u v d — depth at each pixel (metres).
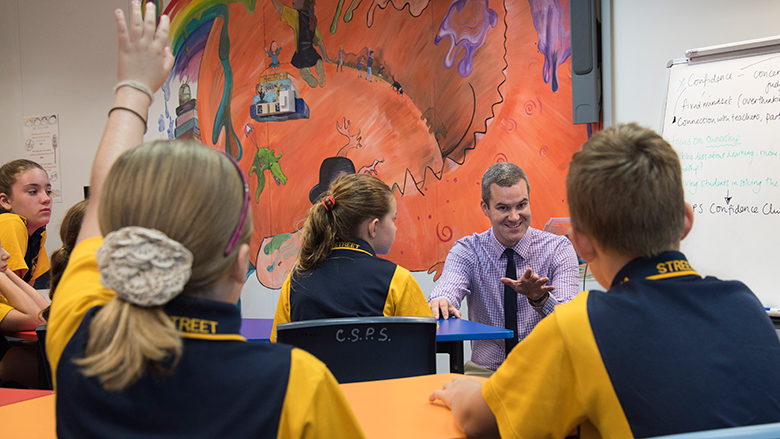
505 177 2.11
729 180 2.36
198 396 0.52
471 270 2.26
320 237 1.61
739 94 2.38
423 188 3.59
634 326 0.68
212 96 4.27
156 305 0.51
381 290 1.55
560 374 0.69
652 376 0.66
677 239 0.76
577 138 3.11
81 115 4.66
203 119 4.31
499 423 0.73
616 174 0.73
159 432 0.50
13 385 2.15
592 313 0.70
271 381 0.55
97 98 4.61
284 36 4.02
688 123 2.50
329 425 0.57
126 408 0.50
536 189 3.23
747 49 2.39
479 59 3.40
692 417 0.64
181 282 0.51
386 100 3.71
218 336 0.55
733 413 0.65
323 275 1.57
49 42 4.75
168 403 0.51
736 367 0.67
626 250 0.75
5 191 2.79
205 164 0.55
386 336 1.26
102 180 0.68
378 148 3.74
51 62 4.75
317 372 0.58
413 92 3.62
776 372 0.68
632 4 2.91
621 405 0.66
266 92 4.06
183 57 4.38
